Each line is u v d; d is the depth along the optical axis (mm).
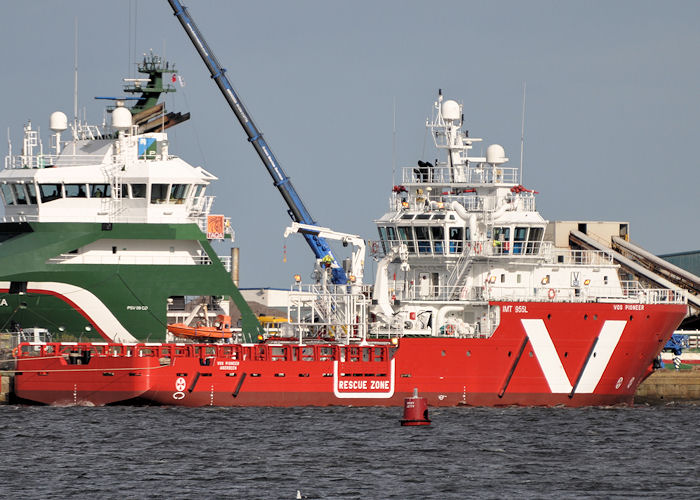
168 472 187750
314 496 174750
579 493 179250
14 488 177375
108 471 188000
